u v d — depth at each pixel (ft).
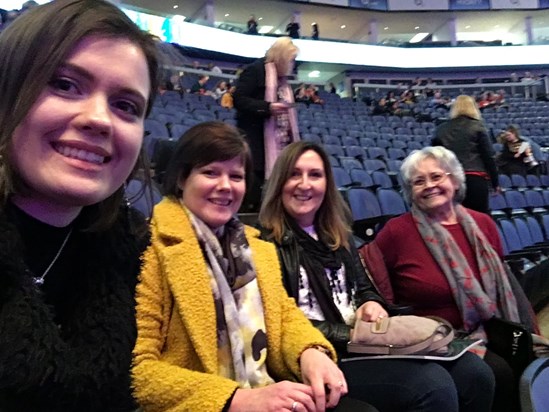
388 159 22.15
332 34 55.52
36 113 1.79
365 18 52.26
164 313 3.49
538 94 50.29
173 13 46.62
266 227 5.11
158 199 6.16
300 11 49.67
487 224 6.67
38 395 1.79
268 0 46.98
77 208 2.09
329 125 30.42
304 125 29.30
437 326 4.35
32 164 1.83
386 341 4.29
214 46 41.06
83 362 1.91
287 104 8.28
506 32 56.70
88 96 1.86
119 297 2.17
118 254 2.24
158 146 8.84
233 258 3.91
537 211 15.66
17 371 1.71
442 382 4.05
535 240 13.11
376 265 6.28
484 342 5.56
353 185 13.65
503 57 50.26
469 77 51.60
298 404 3.03
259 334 3.71
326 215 5.35
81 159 1.86
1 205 1.88
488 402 4.61
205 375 3.19
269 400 3.05
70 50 1.81
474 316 5.79
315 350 3.77
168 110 22.61
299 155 5.19
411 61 49.83
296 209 5.10
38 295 1.91
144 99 2.02
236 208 4.04
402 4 51.13
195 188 3.87
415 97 44.60
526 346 5.40
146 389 3.15
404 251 6.24
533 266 9.53
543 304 11.19
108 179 1.95
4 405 1.80
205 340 3.41
